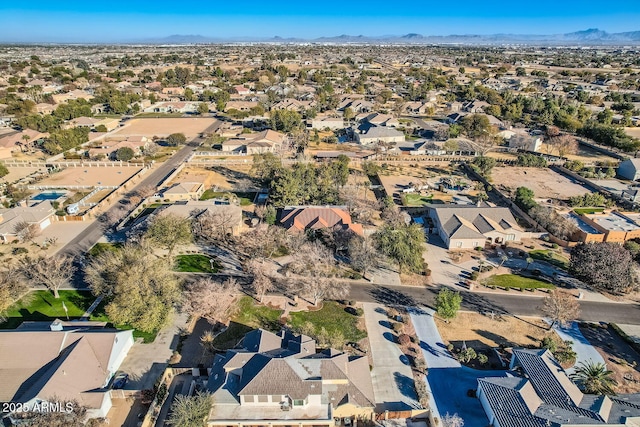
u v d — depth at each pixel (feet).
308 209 284.61
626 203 335.26
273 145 469.98
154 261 214.90
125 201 338.34
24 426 133.28
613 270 223.30
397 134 511.40
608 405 145.38
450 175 406.21
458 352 183.11
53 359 159.53
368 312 209.05
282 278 235.61
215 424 142.61
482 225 279.49
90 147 479.41
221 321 198.49
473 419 151.33
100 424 144.77
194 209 281.13
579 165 408.67
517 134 506.89
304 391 146.00
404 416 150.82
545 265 252.83
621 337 192.54
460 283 234.99
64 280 229.86
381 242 239.71
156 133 557.74
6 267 241.55
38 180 384.06
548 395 148.87
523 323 202.90
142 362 175.01
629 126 577.84
